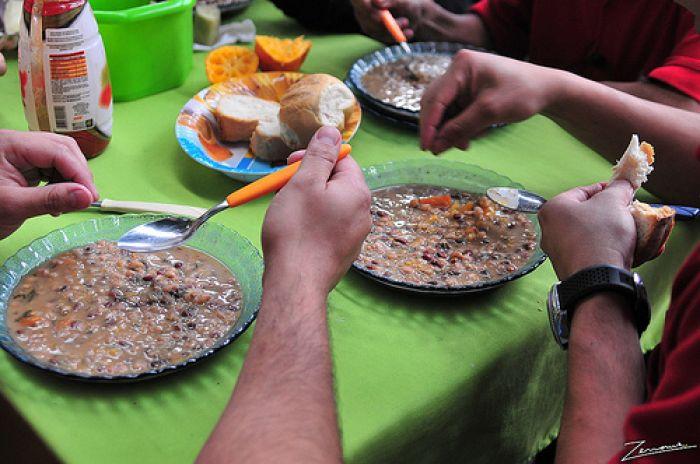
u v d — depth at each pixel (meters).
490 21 1.90
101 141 1.27
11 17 1.56
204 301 0.94
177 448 0.77
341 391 0.85
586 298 0.84
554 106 1.24
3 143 1.00
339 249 0.77
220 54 1.56
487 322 0.98
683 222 1.24
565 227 0.92
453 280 1.00
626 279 0.83
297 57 1.57
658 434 0.65
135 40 1.42
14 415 0.82
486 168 1.35
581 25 1.75
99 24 1.37
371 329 0.95
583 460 0.72
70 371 0.82
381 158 1.35
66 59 1.17
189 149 1.27
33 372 0.85
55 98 1.19
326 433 0.65
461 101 1.24
